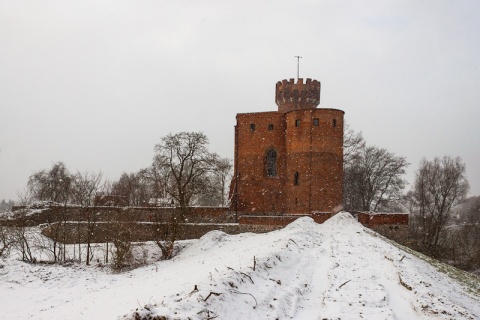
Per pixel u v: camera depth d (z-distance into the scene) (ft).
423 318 45.62
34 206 160.97
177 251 128.98
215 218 158.71
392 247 93.15
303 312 48.47
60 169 215.31
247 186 179.83
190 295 42.83
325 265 74.08
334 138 168.25
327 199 165.17
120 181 270.26
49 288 78.84
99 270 100.22
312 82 225.76
